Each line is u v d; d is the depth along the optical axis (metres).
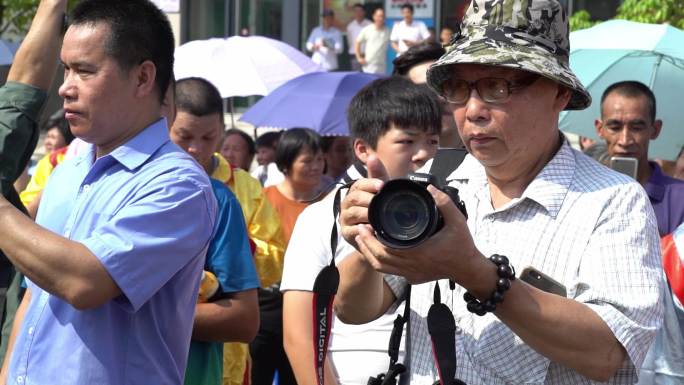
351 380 3.00
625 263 2.18
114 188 2.54
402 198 1.95
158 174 2.53
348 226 2.04
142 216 2.44
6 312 3.33
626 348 2.11
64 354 2.46
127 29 2.54
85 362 2.44
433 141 3.19
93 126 2.54
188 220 2.51
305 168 5.73
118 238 2.41
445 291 2.37
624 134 4.75
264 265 4.29
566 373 2.24
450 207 1.94
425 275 2.01
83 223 2.55
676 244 3.32
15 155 2.73
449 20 15.17
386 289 2.46
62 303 2.49
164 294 2.55
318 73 7.73
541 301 2.05
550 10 2.25
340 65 15.48
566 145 2.37
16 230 2.38
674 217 4.64
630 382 2.20
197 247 2.54
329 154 6.88
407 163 3.14
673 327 3.20
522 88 2.20
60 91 2.55
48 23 2.79
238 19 15.19
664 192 4.70
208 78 7.94
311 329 3.04
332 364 3.03
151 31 2.59
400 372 2.42
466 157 2.50
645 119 4.75
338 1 15.52
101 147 2.65
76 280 2.35
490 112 2.21
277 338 4.99
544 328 2.05
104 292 2.38
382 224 1.96
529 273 2.18
